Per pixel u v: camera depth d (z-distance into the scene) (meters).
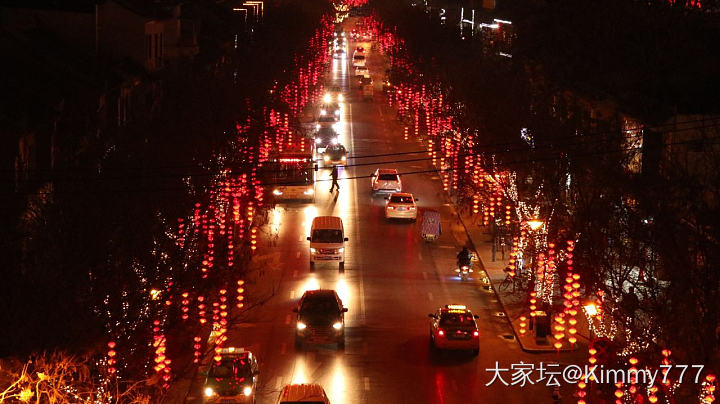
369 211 110.88
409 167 132.75
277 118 138.12
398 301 78.19
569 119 78.12
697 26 83.00
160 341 55.22
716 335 47.19
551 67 91.88
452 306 66.31
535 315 66.88
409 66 173.75
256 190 101.62
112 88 80.06
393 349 66.38
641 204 52.75
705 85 73.94
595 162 64.31
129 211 60.84
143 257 60.00
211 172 89.19
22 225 51.75
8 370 41.81
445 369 62.38
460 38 172.12
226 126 107.06
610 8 89.38
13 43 73.94
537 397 57.62
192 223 75.94
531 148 77.38
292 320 72.81
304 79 183.25
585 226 60.41
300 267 87.81
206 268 72.50
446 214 109.94
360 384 59.41
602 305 52.44
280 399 50.03
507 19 155.38
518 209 79.31
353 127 159.50
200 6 160.00
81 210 54.09
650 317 50.72
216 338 63.38
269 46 175.25
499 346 67.31
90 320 50.12
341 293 80.12
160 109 98.25
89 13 89.06
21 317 45.50
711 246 47.09
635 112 71.31
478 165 89.50
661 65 79.50
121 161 68.69
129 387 49.81
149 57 99.12
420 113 154.00
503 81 102.12
